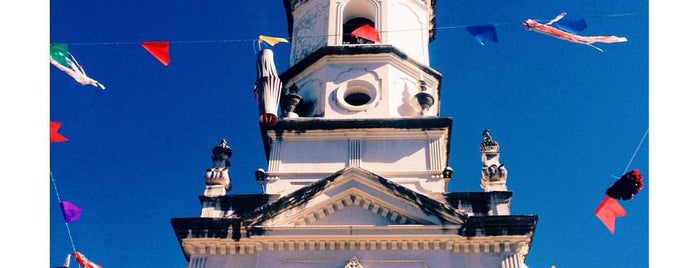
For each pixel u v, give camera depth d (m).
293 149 19.38
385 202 17.05
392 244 16.41
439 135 19.41
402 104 20.89
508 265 16.05
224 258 16.61
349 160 19.00
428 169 18.69
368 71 21.39
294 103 20.83
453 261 16.20
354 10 23.78
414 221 16.77
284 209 16.95
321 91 21.16
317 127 19.67
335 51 21.70
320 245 16.48
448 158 20.75
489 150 18.69
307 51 23.11
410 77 21.84
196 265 16.50
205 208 17.64
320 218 17.05
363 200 17.25
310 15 24.05
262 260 16.34
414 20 23.78
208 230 16.75
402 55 21.86
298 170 18.88
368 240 16.45
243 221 16.70
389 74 21.31
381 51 21.62
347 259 16.25
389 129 19.55
